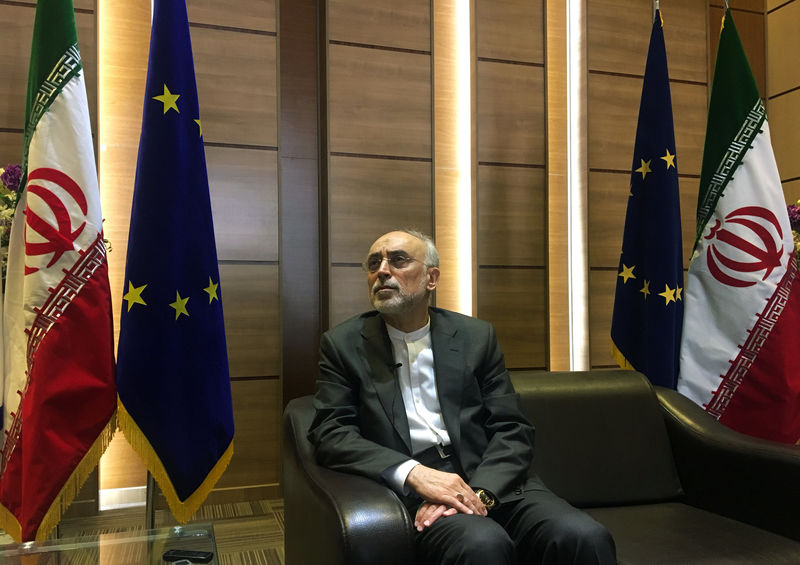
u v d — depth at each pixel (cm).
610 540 175
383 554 159
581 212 480
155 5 257
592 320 475
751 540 194
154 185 247
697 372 303
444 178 464
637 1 488
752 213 303
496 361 225
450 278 462
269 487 405
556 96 489
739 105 312
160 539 172
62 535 336
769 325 293
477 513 183
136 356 239
